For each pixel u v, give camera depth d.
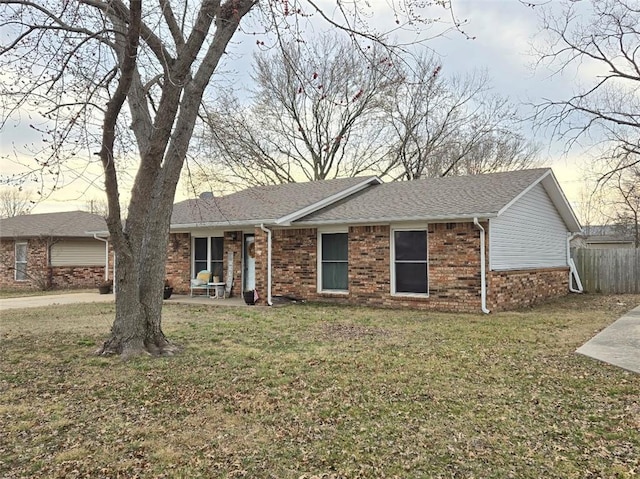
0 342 8.45
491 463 3.66
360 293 13.62
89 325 10.38
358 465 3.65
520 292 13.15
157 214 7.51
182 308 13.27
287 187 18.56
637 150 10.22
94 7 6.81
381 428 4.35
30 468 3.69
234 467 3.65
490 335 8.64
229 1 7.26
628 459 3.70
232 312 12.30
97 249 24.31
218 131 9.12
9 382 5.98
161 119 6.96
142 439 4.21
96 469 3.66
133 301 7.31
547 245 15.62
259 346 7.88
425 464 3.65
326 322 10.44
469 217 11.47
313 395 5.29
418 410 4.79
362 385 5.61
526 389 5.43
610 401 5.00
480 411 4.75
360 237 13.64
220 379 5.95
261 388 5.57
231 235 16.45
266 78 23.25
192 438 4.21
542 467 3.58
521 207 13.56
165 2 6.89
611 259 17.72
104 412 4.90
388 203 14.05
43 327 10.10
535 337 8.42
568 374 6.02
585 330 9.14
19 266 23.25
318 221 13.83
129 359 6.97
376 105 23.16
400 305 12.85
